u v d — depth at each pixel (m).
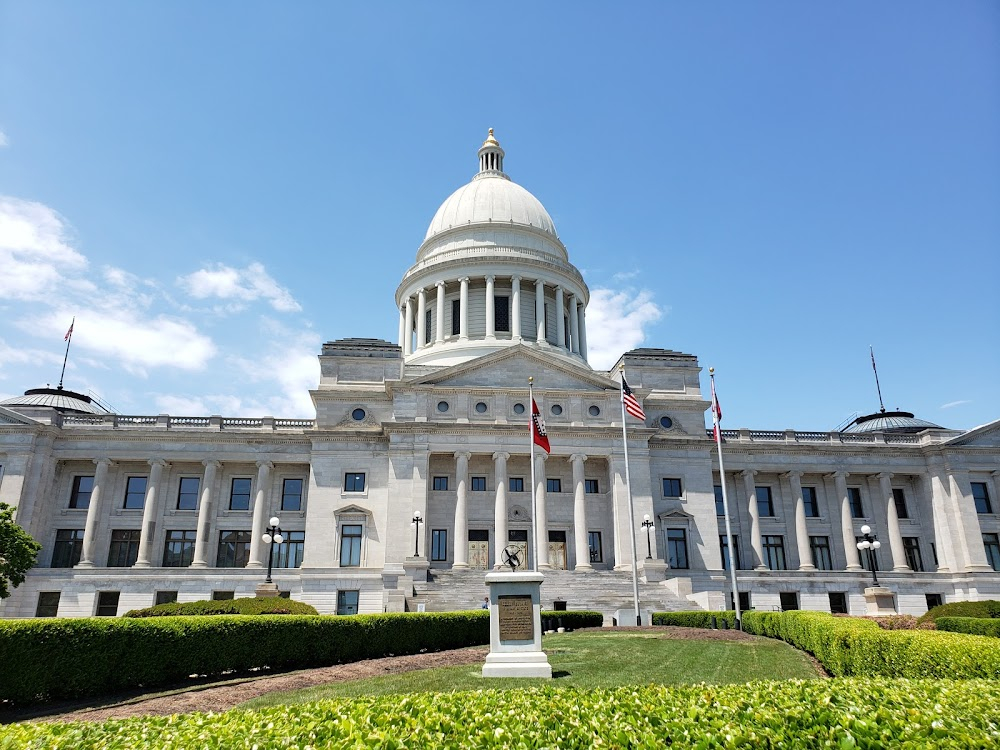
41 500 65.44
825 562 73.00
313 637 29.34
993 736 9.91
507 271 85.38
